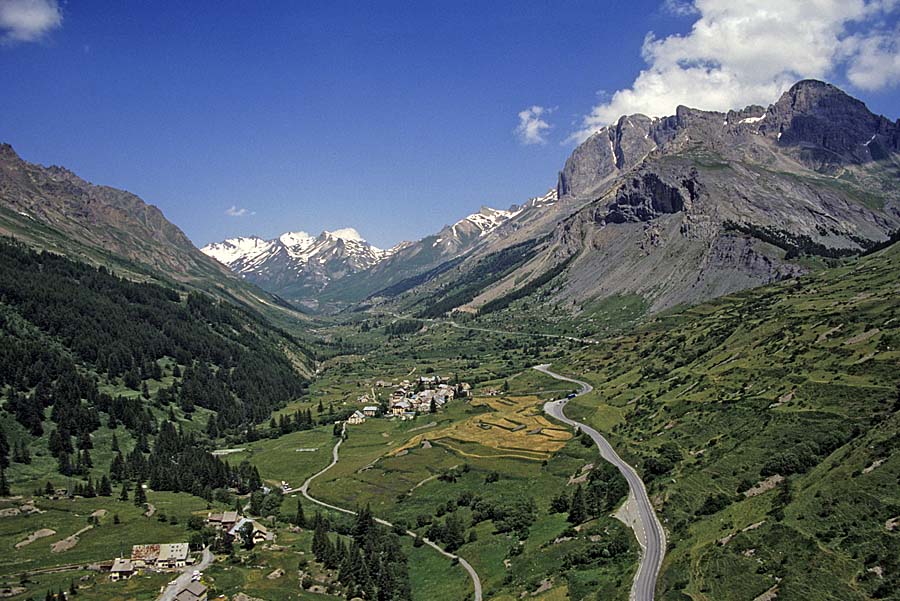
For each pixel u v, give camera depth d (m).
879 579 117.94
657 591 139.62
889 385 188.75
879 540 126.12
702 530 159.25
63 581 174.25
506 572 172.00
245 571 184.62
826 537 133.50
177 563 186.38
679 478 191.62
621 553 161.00
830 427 180.88
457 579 177.25
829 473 153.50
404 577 183.38
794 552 133.38
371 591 174.25
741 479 175.75
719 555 142.12
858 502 137.75
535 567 168.50
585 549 167.62
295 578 181.88
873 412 179.25
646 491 195.25
